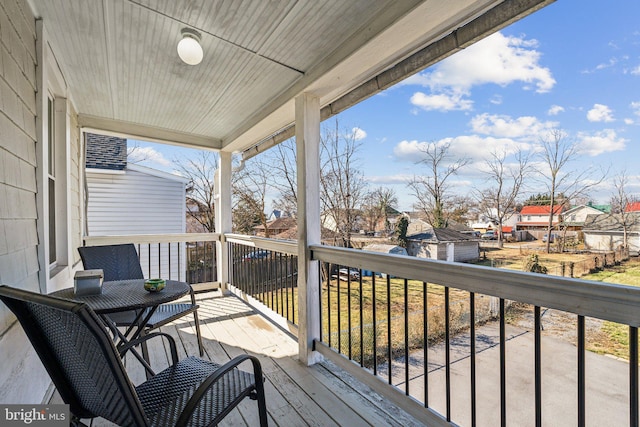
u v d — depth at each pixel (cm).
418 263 156
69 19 186
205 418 113
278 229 927
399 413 182
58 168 268
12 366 142
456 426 141
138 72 251
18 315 104
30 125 174
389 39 178
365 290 498
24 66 165
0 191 134
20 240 156
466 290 136
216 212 504
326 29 191
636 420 91
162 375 145
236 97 296
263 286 371
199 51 197
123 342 194
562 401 213
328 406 188
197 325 256
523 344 293
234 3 170
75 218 327
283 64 233
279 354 261
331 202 789
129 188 618
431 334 402
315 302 248
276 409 185
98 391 105
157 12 179
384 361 376
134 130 381
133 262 292
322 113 292
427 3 148
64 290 202
